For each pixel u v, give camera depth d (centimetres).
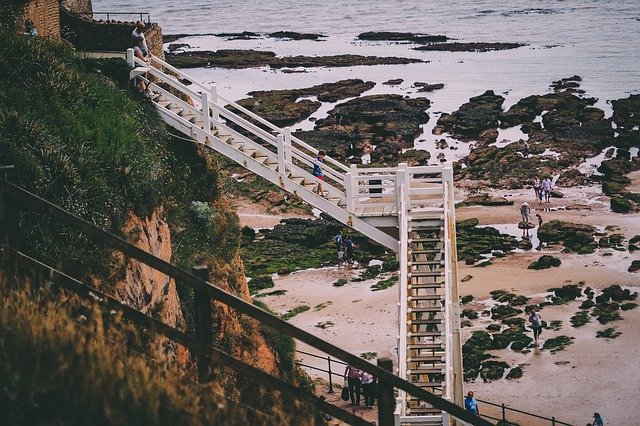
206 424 1134
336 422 2081
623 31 12125
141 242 2114
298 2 17438
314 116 8194
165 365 1195
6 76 2297
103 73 2908
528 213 5278
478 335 3856
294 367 2783
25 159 1908
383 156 6775
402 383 1070
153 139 2705
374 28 13950
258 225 5366
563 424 3147
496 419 3003
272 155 2909
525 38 12062
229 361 1144
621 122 7381
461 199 5784
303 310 4194
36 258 1714
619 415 3259
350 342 3800
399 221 2752
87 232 1137
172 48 12494
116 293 1888
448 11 15125
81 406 1039
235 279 2647
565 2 15212
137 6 18438
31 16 3109
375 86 9319
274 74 10300
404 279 2481
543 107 7962
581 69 9788
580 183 6012
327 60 10806
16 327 1112
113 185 2161
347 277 4594
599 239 4981
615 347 3738
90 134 2238
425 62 10638
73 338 1122
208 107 2862
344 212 2819
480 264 4722
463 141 7275
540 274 4541
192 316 2316
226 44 12825
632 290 4322
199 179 2811
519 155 6525
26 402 1012
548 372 3562
